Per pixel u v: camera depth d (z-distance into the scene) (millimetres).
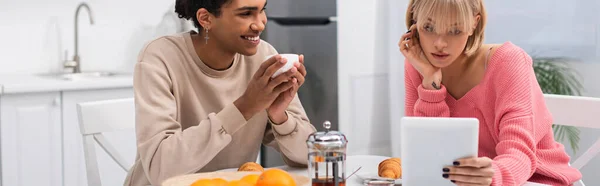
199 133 1518
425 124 1211
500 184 1325
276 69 1456
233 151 1768
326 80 4094
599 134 3471
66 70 3842
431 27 1548
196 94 1749
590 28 3559
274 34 3797
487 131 1689
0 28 3639
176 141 1524
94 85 3293
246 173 1328
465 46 1644
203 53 1732
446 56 1567
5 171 3096
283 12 3830
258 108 1526
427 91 1672
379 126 4520
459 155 1205
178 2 1738
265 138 1872
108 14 3959
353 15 4316
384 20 4445
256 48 1681
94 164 1905
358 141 4422
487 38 3969
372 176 1415
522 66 1611
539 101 1659
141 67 1658
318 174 1176
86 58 3912
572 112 1897
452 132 1201
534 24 3771
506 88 1593
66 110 3258
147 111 1601
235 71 1802
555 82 3680
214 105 1766
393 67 4449
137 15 4051
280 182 1117
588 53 3572
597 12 3529
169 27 4125
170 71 1693
